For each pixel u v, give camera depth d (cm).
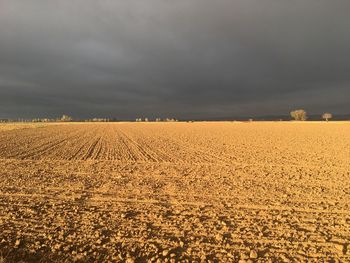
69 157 2223
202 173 1672
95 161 2044
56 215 936
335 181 1499
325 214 998
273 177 1587
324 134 4969
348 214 1002
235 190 1287
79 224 865
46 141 3503
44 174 1579
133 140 3812
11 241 743
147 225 870
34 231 809
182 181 1455
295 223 909
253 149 2864
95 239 768
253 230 847
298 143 3478
